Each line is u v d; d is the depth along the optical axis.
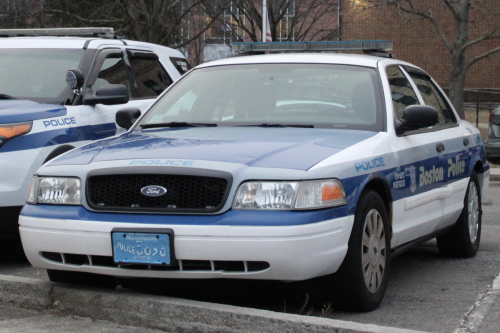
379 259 5.07
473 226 7.15
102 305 4.74
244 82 6.07
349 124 5.51
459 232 6.89
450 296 5.55
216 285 5.55
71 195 4.73
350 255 4.69
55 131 7.03
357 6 26.58
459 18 22.62
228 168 4.42
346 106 5.65
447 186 6.38
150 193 4.48
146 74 9.23
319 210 4.39
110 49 8.65
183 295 5.42
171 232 4.35
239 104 5.86
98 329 4.54
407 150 5.60
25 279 5.11
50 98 7.66
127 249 4.46
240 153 4.62
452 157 6.54
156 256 4.39
